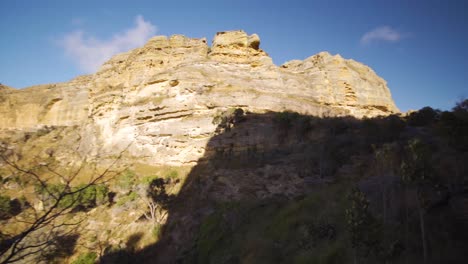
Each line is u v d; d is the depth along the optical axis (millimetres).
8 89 93000
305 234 21109
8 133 71375
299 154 40281
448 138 24016
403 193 19078
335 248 17656
